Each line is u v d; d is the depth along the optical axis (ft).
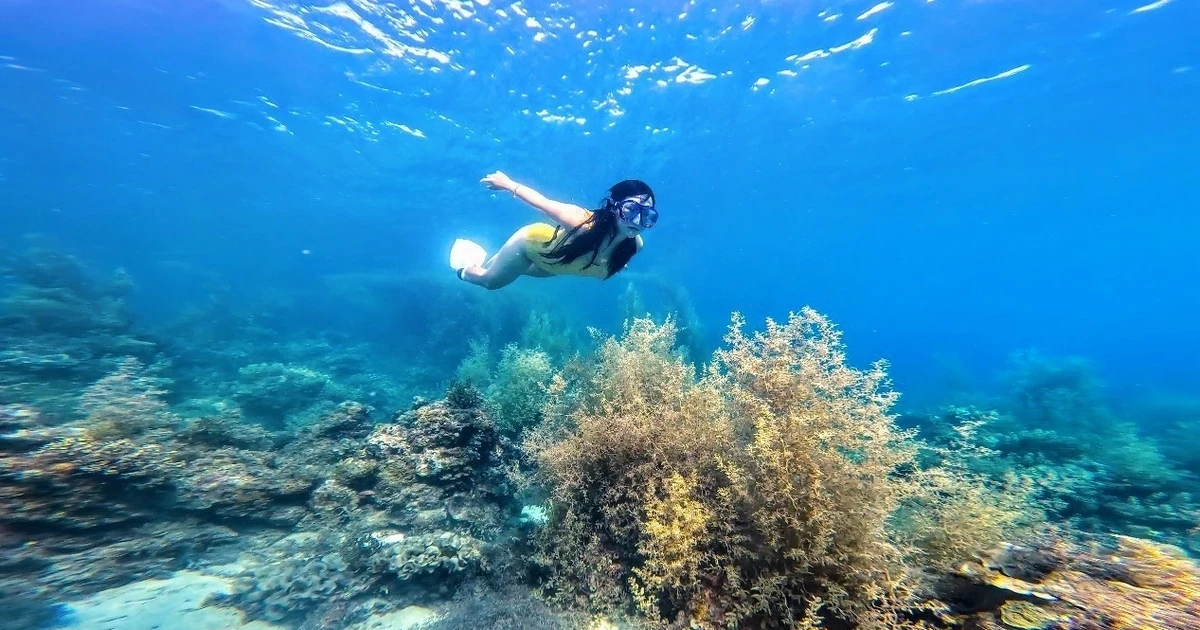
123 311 40.01
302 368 37.06
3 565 11.50
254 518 15.11
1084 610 7.54
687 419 11.50
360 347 60.80
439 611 10.89
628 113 55.88
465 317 67.56
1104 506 20.33
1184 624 7.08
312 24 43.19
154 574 12.49
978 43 42.75
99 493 13.52
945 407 42.55
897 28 40.73
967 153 69.67
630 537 10.77
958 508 9.52
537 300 63.77
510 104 54.39
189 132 68.95
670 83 49.55
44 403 22.76
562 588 10.80
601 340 17.48
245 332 56.08
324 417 20.53
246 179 89.61
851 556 8.52
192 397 31.83
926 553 9.39
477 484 15.71
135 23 44.47
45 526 12.54
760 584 8.69
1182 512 19.70
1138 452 25.25
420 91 52.31
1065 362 43.11
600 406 13.19
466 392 18.21
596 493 11.53
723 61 45.75
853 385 10.39
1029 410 39.04
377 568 11.86
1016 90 51.26
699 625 8.84
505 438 18.38
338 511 15.29
